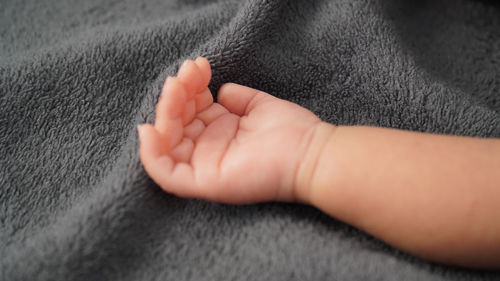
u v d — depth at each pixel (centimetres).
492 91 29
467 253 23
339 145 24
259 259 24
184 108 25
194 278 24
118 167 26
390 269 24
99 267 24
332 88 29
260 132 25
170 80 25
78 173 27
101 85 28
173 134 25
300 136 25
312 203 25
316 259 24
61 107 28
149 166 25
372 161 24
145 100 27
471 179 23
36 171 27
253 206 25
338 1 30
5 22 32
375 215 24
